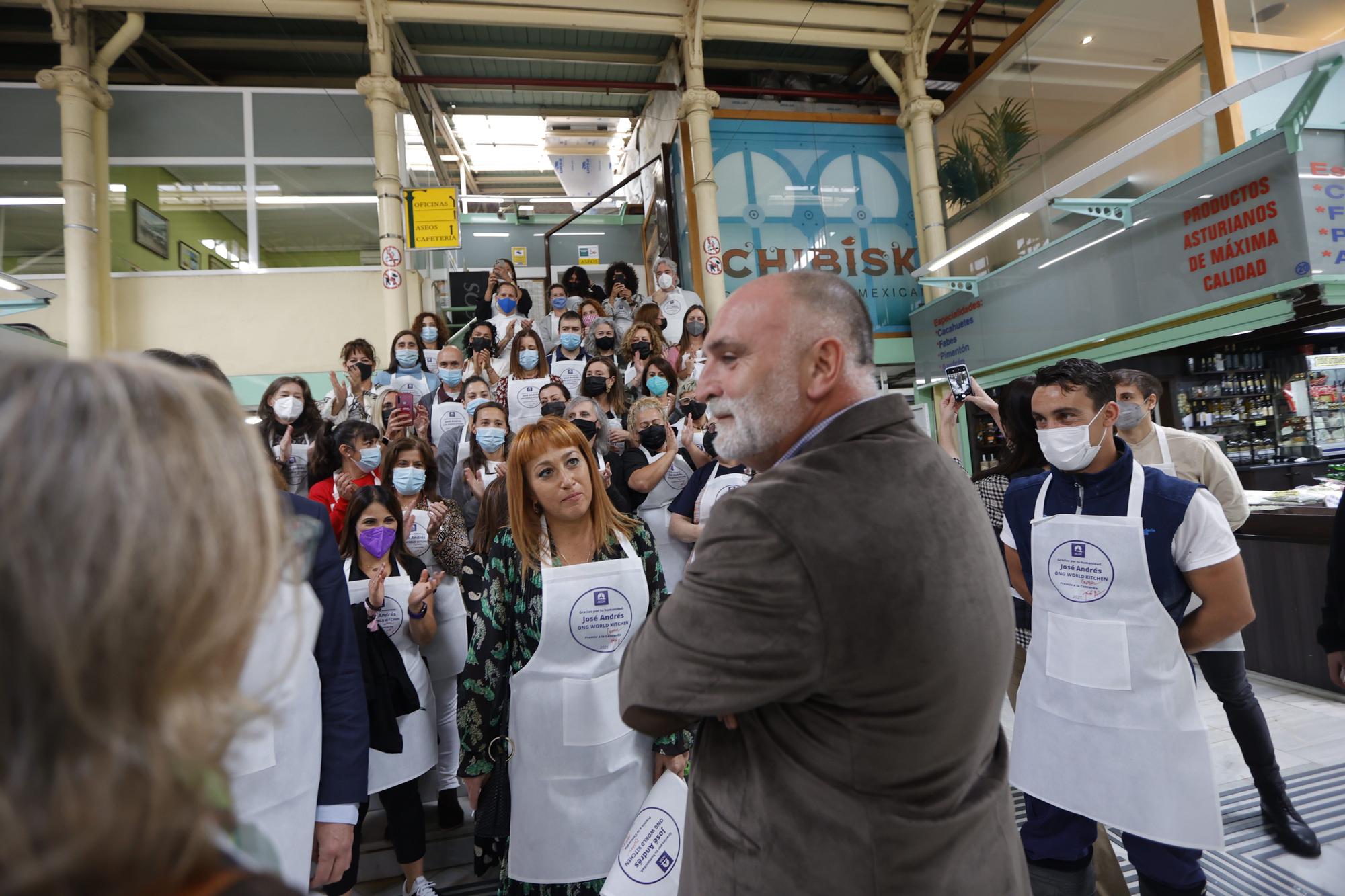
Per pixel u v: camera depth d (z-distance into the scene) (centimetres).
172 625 28
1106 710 148
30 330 567
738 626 73
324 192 780
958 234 842
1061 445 154
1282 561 347
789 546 73
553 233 916
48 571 25
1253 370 548
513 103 995
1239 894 191
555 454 168
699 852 86
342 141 787
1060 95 683
